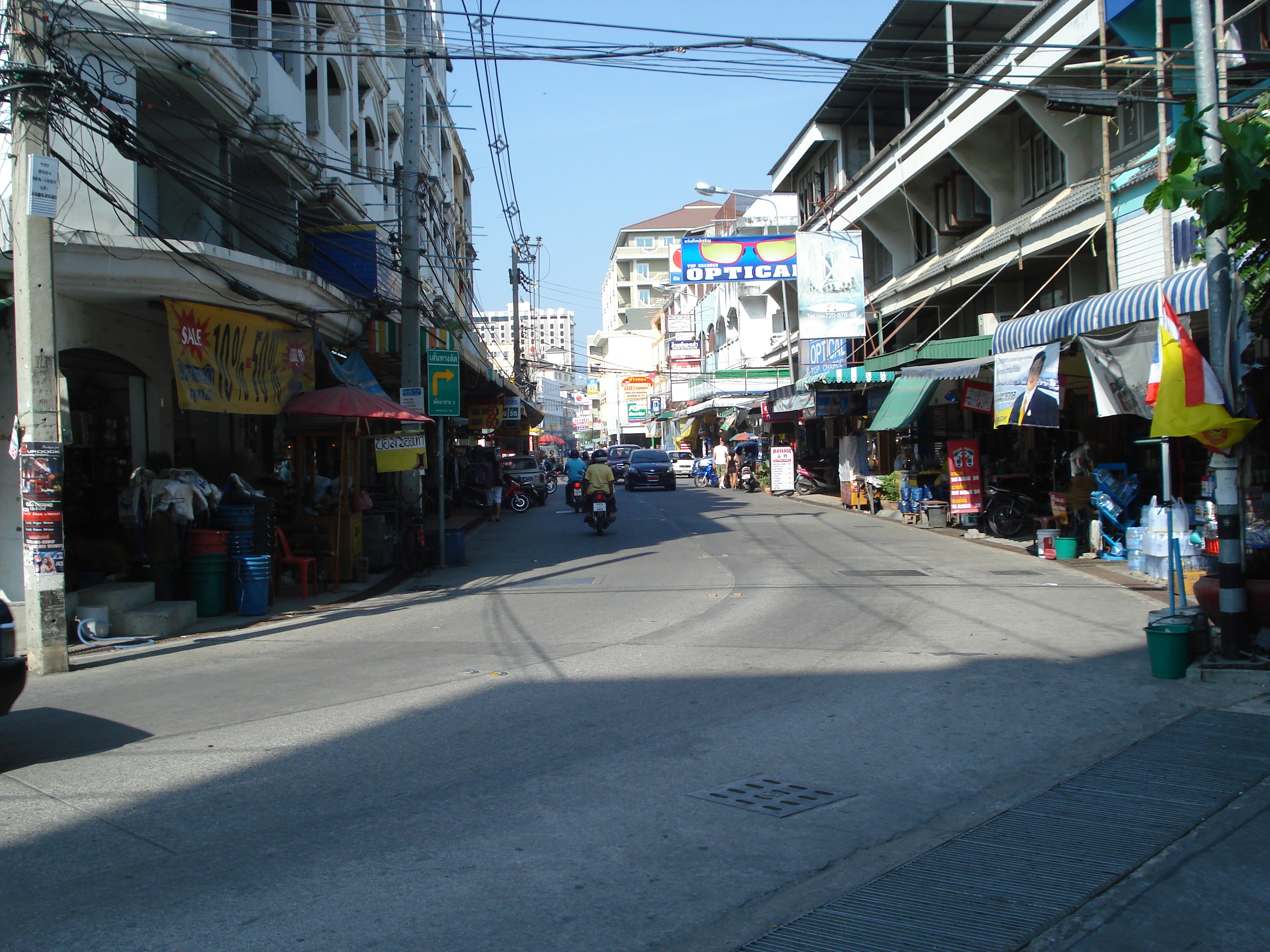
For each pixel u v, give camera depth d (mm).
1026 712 6730
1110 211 15828
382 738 6410
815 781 5422
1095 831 4617
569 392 130000
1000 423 14688
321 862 4383
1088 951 3537
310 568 14516
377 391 16859
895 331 26266
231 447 16016
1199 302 10844
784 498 32219
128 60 11336
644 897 4008
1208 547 10883
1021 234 19125
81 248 10352
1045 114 18047
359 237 16109
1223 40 12141
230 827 4844
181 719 7055
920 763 5715
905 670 8070
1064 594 11812
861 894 4023
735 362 48719
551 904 3947
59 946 3617
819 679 7824
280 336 13297
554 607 12062
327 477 20297
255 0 14461
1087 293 18750
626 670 8328
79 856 4504
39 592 8750
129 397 12664
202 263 11055
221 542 11938
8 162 10133
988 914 3826
